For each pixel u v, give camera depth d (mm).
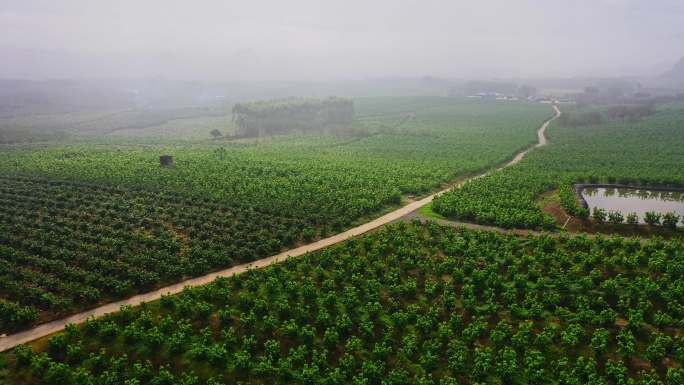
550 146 159750
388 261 65688
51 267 64250
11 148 162625
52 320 54938
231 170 114625
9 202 90562
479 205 83938
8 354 49188
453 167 124812
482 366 45719
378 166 126312
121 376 46500
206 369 47969
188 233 77188
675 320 50781
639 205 91312
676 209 88000
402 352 48719
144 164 119062
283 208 86312
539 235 71312
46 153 137125
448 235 73375
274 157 142000
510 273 61156
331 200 90750
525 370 45812
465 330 50500
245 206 87625
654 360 46062
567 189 93125
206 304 54844
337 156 148625
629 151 145625
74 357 48625
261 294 59281
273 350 48906
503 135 192750
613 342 49562
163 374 45719
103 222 81500
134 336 50844
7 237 73938
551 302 55188
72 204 89375
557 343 50188
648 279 57188
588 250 66500
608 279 58156
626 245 65750
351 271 63375
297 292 58844
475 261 64875
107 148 160750
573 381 43594
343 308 56594
